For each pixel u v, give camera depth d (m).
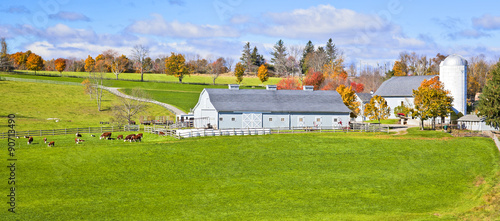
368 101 100.12
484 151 55.53
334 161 52.09
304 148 57.16
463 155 54.12
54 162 50.53
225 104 74.12
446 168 49.56
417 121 86.75
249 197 40.06
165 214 35.72
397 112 92.94
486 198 39.75
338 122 76.19
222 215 35.59
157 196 40.09
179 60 181.50
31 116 97.25
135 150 55.81
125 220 34.34
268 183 44.25
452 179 45.97
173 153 54.44
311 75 153.00
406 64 169.50
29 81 146.00
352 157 53.66
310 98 79.88
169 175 46.53
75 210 36.31
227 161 51.50
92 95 129.62
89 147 58.09
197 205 37.84
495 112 71.31
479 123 73.56
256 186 43.28
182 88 157.62
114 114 92.06
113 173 46.81
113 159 51.81
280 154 54.47
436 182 45.03
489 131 69.00
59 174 46.19
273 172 47.94
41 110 105.38
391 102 95.00
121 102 99.69
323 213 36.25
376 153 55.25
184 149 56.25
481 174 47.28
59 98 121.88
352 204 38.56
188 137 63.25
